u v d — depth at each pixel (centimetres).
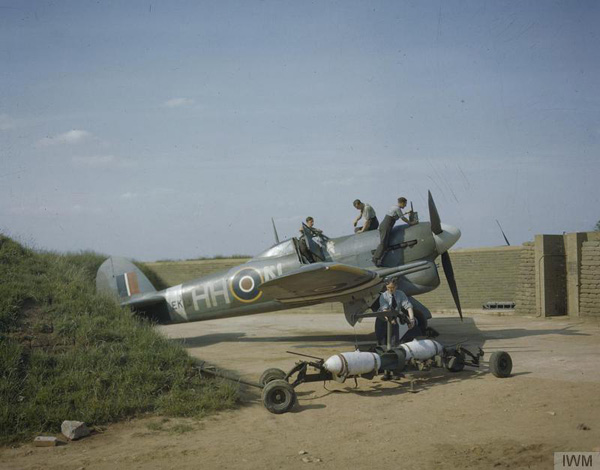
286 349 1162
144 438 561
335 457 489
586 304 1569
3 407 589
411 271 1159
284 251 1299
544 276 1619
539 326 1419
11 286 868
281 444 531
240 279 1308
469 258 1973
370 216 1291
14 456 512
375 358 721
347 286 1067
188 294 1358
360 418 614
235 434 567
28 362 691
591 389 684
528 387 704
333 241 1253
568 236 1619
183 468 469
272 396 646
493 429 549
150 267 2378
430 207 1184
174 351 795
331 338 1360
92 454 514
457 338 1227
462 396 683
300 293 1091
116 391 668
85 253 2112
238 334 1481
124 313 925
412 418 604
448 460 466
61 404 618
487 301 1927
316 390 754
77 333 790
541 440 505
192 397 679
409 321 841
